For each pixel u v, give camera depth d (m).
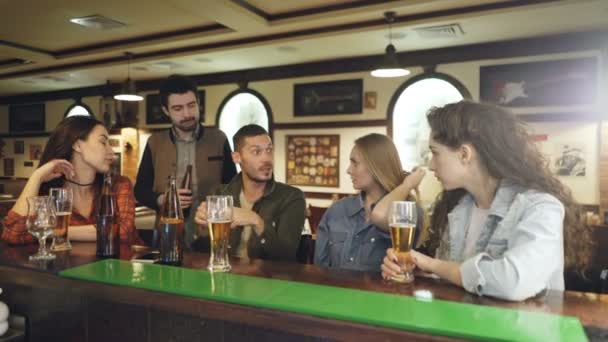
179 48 6.49
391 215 1.23
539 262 1.04
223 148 2.99
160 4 4.87
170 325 1.29
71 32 5.90
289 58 6.82
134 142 8.89
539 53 5.68
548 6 4.39
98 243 1.53
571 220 1.22
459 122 1.23
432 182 6.48
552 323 0.88
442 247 1.47
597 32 5.35
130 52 6.66
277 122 7.57
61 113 9.90
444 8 4.70
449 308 0.97
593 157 5.54
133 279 1.21
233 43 6.07
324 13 4.97
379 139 1.78
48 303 1.53
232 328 1.20
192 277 1.24
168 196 1.47
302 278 1.26
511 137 1.22
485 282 1.06
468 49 6.05
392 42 5.85
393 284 1.20
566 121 5.64
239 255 1.89
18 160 10.58
